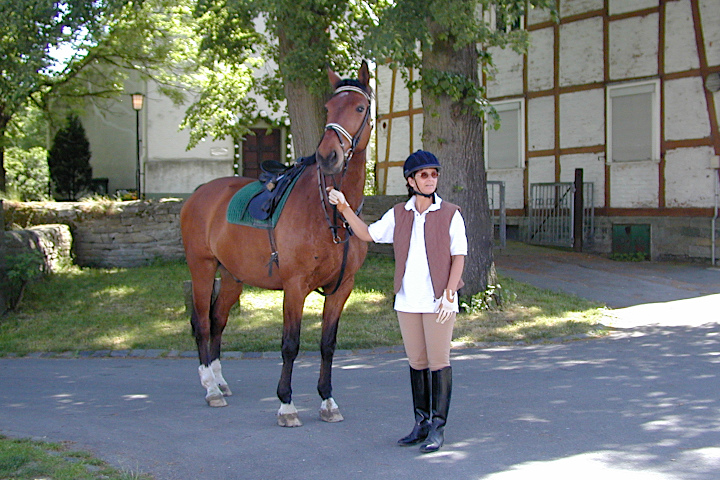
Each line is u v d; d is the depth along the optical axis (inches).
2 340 358.9
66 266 556.1
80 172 914.7
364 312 414.9
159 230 589.9
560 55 728.3
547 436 193.5
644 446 183.2
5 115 678.5
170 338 360.8
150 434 201.0
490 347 343.9
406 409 228.1
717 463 169.5
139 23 669.3
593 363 294.0
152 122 879.7
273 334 366.6
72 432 202.5
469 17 368.5
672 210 651.5
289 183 214.4
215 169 893.8
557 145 735.1
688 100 637.9
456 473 165.9
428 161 180.9
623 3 678.5
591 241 705.0
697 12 627.2
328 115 193.6
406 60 427.2
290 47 477.7
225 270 251.6
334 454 182.1
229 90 697.0
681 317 402.9
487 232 427.2
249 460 177.6
